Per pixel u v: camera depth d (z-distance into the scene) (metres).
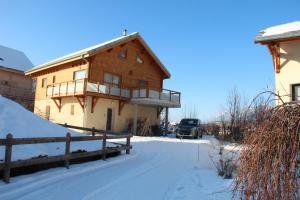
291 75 11.55
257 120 4.00
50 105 26.94
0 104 9.91
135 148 14.50
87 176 8.05
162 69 28.75
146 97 23.66
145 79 27.66
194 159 12.51
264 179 3.52
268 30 12.51
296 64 11.50
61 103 25.45
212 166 10.98
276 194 3.44
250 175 3.65
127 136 12.22
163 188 7.51
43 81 28.78
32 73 29.69
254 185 3.62
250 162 3.70
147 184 7.78
